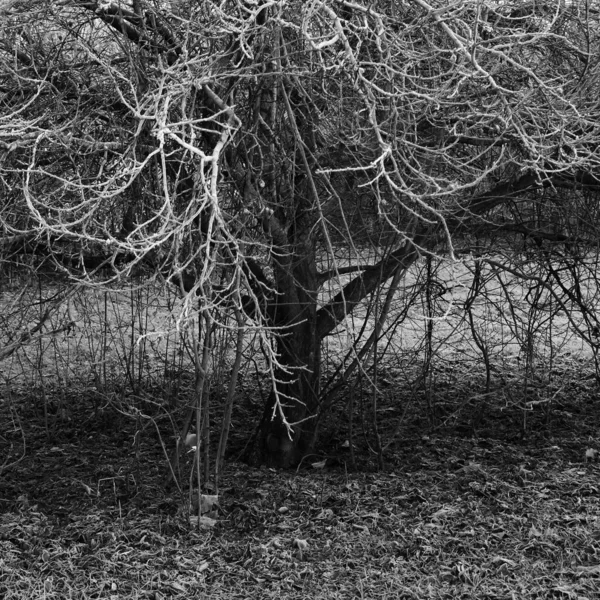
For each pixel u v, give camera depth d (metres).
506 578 5.17
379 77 4.90
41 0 4.97
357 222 6.32
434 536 5.71
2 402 8.41
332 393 6.88
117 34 5.38
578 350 10.29
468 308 7.75
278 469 6.89
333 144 5.41
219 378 7.05
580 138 4.70
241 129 5.23
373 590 5.07
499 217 7.14
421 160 5.61
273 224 5.77
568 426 8.04
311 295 6.51
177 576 5.22
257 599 4.98
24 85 5.27
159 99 4.47
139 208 5.52
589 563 5.34
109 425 7.98
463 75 4.39
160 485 6.54
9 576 5.17
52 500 6.35
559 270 7.75
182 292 5.04
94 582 5.12
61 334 9.33
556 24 5.47
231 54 4.80
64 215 4.86
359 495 6.35
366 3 4.89
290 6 4.84
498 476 6.75
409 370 9.10
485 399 8.35
